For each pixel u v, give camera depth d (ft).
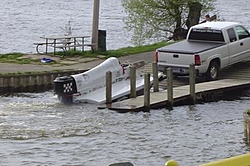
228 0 636.07
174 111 133.59
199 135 115.65
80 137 113.09
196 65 150.20
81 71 159.22
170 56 152.56
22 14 511.40
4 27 396.78
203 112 133.69
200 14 220.64
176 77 158.61
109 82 136.26
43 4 624.59
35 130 116.67
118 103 135.85
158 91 145.18
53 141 110.63
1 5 602.03
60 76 155.84
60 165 98.84
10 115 127.24
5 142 109.70
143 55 179.22
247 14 494.59
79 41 259.39
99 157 102.73
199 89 143.33
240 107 138.92
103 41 181.16
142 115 129.70
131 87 140.05
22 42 311.68
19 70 156.97
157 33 222.28
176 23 219.61
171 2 216.95
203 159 102.06
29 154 103.91
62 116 126.93
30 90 153.38
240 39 161.27
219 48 155.12
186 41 159.22
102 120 124.57
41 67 161.99
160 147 107.96
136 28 223.92
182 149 106.93
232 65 165.48
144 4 221.25
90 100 137.90
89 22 438.40
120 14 513.04
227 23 161.89
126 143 110.01
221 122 125.59
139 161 100.89
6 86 151.23
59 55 176.35
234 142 111.24
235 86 147.33
